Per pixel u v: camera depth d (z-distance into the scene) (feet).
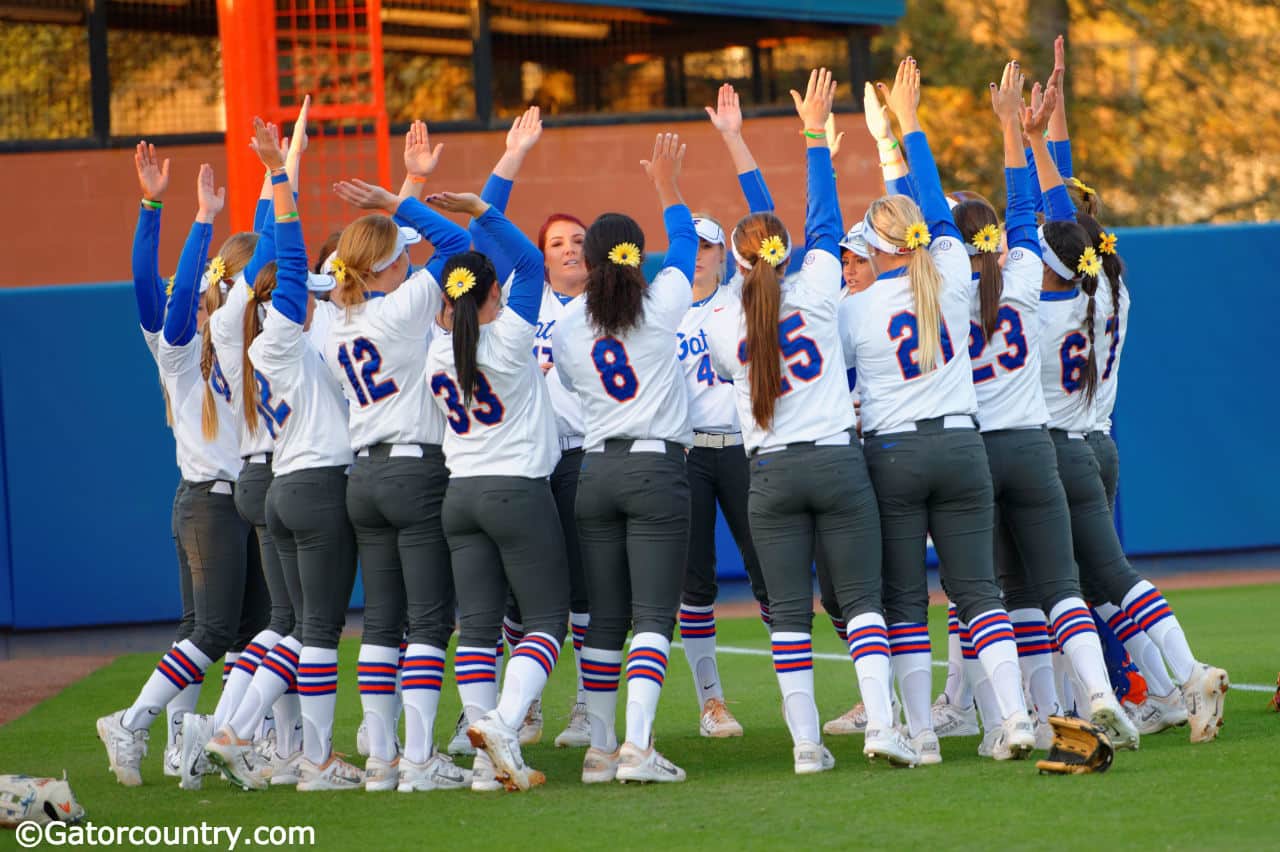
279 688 66.74
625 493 63.21
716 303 76.64
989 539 63.62
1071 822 51.52
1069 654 64.39
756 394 62.23
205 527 70.74
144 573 123.03
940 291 62.69
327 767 65.46
